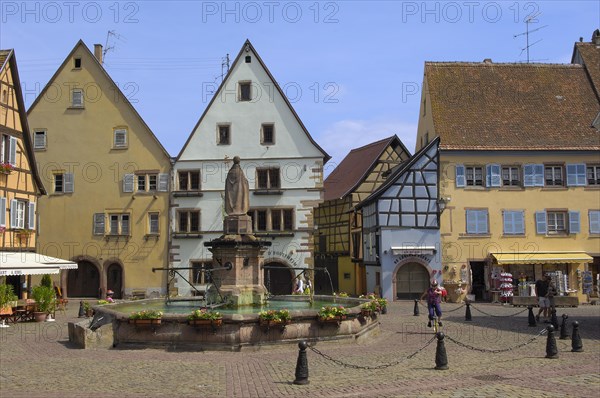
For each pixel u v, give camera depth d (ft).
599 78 136.56
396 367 43.06
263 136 124.88
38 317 77.97
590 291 119.24
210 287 62.90
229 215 64.34
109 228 124.67
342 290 145.18
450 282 117.50
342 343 52.49
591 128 127.44
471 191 121.70
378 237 118.42
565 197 123.13
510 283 112.68
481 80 135.44
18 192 101.14
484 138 124.06
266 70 126.00
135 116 126.52
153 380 38.14
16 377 39.14
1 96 97.30
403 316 83.46
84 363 44.11
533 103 131.95
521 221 122.01
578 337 50.49
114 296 124.26
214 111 125.80
